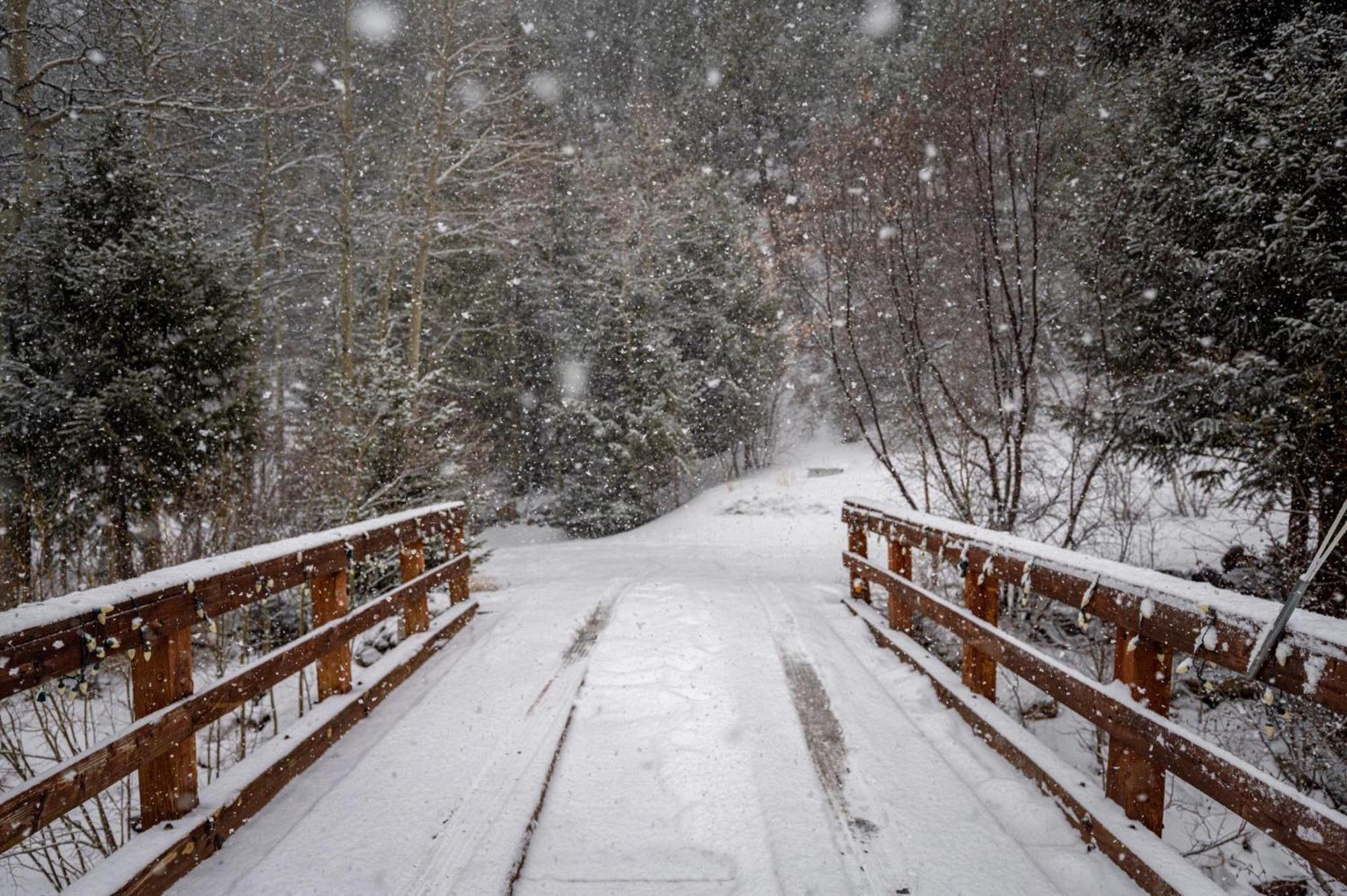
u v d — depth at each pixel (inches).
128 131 396.8
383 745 138.6
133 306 346.9
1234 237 275.1
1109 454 325.4
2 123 487.8
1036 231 296.0
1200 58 300.4
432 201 671.8
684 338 1036.5
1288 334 262.7
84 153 377.1
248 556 123.6
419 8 719.7
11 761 149.8
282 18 695.1
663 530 751.1
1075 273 339.0
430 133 693.3
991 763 130.7
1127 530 362.0
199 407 363.3
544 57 1096.8
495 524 963.3
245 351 384.8
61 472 319.0
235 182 709.3
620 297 916.6
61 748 191.8
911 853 102.8
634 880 98.7
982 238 312.2
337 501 358.6
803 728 143.7
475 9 729.0
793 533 668.1
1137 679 102.7
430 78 677.3
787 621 218.5
